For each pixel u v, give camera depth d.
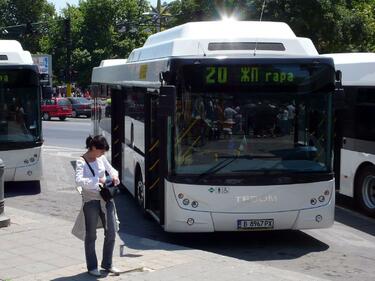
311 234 10.56
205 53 9.61
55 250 8.62
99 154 7.26
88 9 64.19
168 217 9.23
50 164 20.23
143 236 10.29
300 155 9.31
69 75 55.53
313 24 30.66
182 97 9.13
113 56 64.19
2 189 10.28
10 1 82.88
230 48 9.70
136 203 13.03
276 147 9.25
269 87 9.24
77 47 64.75
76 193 14.71
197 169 9.13
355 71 12.55
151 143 10.78
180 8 41.59
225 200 9.11
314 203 9.33
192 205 9.12
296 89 9.30
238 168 9.16
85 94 64.69
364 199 12.23
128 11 65.00
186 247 9.13
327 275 8.04
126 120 13.40
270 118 9.25
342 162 13.00
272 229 9.23
